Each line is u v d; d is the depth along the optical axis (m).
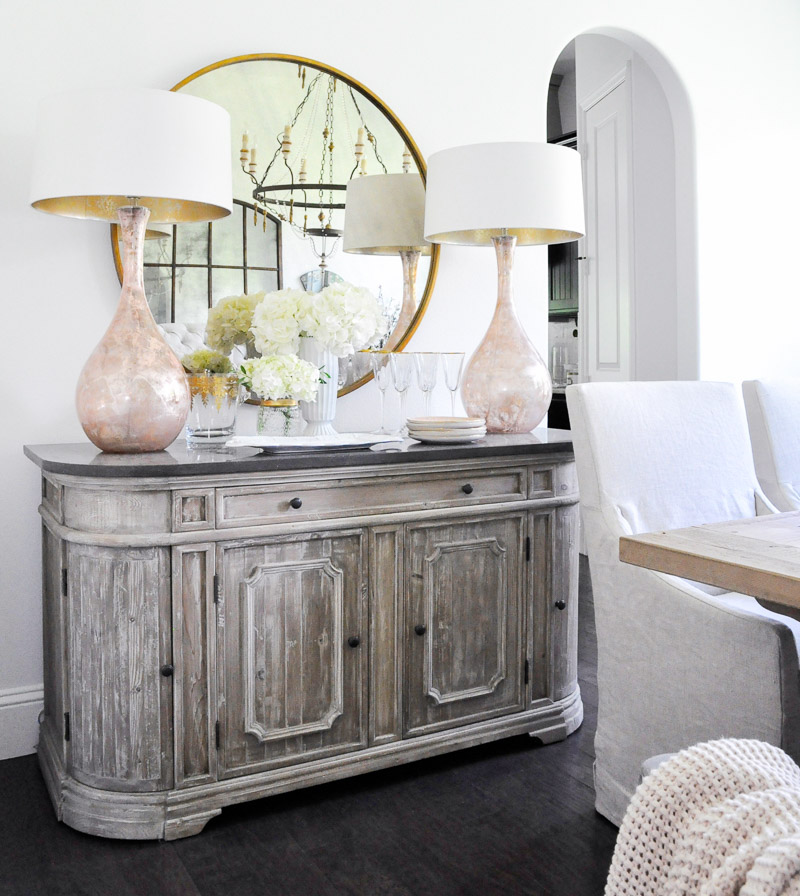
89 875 1.83
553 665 2.49
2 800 2.17
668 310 3.97
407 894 1.75
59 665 2.13
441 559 2.29
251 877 1.82
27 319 2.41
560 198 2.50
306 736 2.13
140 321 2.09
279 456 2.05
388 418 2.67
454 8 3.02
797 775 0.61
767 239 3.93
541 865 1.85
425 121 2.98
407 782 2.24
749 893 0.49
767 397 2.54
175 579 1.94
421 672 2.27
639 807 0.60
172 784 1.98
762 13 3.85
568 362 5.47
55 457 2.03
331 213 2.79
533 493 2.41
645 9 3.50
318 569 2.11
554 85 6.02
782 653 1.54
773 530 1.57
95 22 2.45
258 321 2.32
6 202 2.37
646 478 2.02
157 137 1.95
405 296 2.94
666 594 1.77
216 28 2.61
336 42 2.80
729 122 3.78
